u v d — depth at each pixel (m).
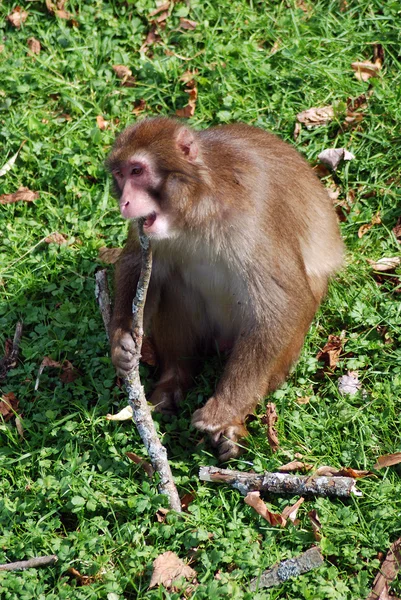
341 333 7.56
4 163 8.92
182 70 9.58
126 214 6.41
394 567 5.99
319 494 6.37
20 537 6.29
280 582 5.91
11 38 9.94
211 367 7.62
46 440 7.01
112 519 6.42
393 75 9.43
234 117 9.16
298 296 6.87
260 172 6.89
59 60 9.77
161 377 7.56
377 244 8.27
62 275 8.21
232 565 6.06
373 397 7.04
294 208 7.20
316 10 9.95
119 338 6.88
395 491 6.38
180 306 7.41
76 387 7.33
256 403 6.94
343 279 7.96
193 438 7.02
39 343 7.66
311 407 7.07
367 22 9.80
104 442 6.87
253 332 6.87
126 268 7.19
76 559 6.10
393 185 8.62
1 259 8.30
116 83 9.58
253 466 6.63
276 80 9.38
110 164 6.59
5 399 7.31
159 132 6.47
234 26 9.85
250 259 6.75
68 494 6.46
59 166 8.93
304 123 9.05
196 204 6.57
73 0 10.06
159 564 5.98
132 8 10.05
